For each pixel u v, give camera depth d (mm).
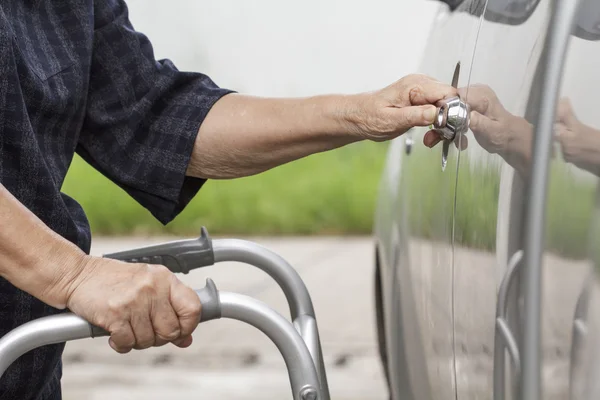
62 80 1620
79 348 4535
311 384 1291
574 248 930
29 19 1632
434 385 1563
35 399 1640
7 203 1281
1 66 1481
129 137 1791
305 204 8125
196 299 1276
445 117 1401
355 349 4543
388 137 1591
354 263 6703
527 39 1120
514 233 1049
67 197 1690
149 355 4414
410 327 1844
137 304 1260
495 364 1111
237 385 3973
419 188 1818
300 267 6641
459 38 1618
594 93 932
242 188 8398
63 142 1656
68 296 1281
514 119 1091
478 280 1206
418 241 1764
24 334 1245
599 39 955
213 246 1568
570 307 930
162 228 8250
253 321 1300
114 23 1808
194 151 1793
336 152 9055
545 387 976
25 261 1283
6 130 1488
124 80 1797
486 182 1186
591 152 918
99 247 7664
